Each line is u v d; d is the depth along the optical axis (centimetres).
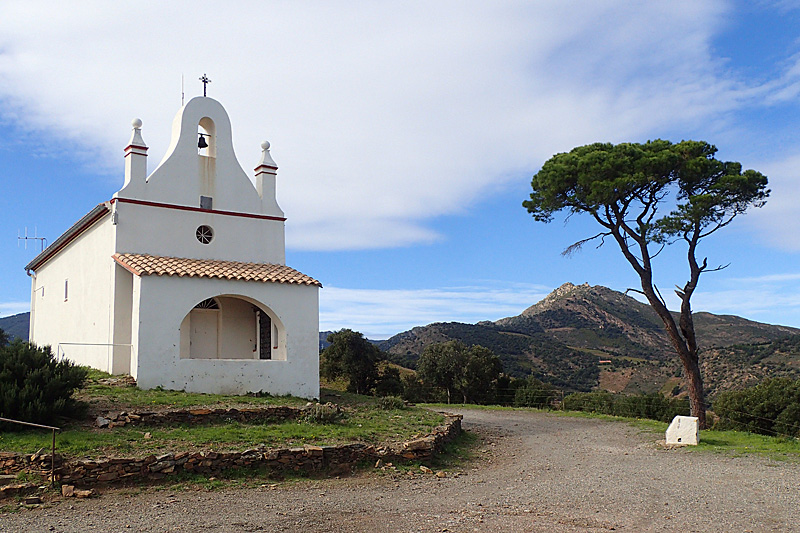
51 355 1368
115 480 1014
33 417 1173
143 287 1709
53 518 840
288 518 854
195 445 1168
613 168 2334
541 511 916
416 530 796
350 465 1230
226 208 2058
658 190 2405
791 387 2391
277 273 1975
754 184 2345
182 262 1867
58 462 1002
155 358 1702
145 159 1934
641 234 2431
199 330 2020
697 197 2291
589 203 2398
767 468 1302
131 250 1875
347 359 4262
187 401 1511
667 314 2411
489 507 943
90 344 1798
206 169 2039
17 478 967
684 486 1113
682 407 3116
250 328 2105
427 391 4575
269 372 1867
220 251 2027
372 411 1756
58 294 2420
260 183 2158
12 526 799
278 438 1275
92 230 2088
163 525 810
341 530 796
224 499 966
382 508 927
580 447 1680
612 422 2281
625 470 1302
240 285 1867
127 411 1331
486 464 1416
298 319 1950
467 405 3025
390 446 1325
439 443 1469
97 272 2009
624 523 844
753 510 921
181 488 1022
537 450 1631
